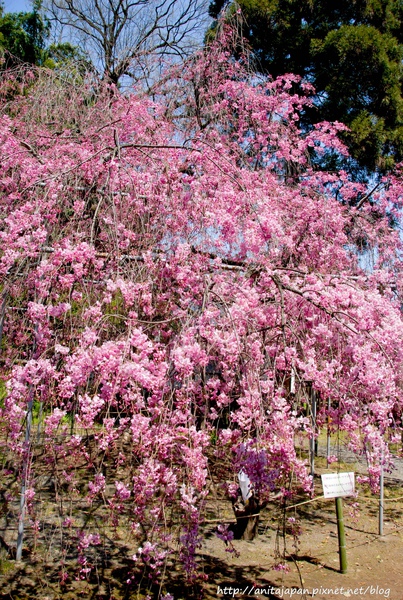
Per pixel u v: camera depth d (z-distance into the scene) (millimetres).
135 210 3883
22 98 5082
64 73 5195
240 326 3104
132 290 3021
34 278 3049
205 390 2963
